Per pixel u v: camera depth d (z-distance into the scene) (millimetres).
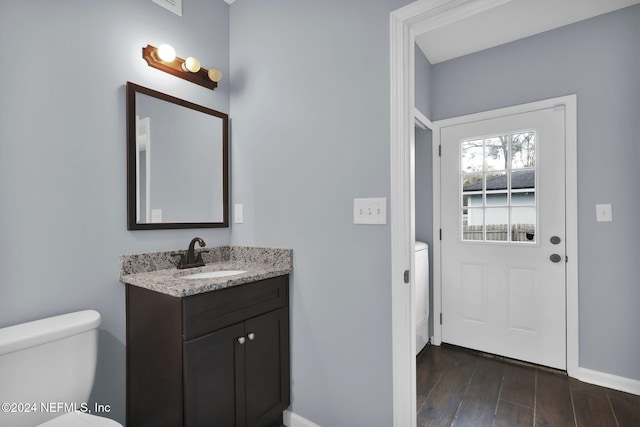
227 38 1927
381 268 1321
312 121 1540
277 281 1543
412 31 1331
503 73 2361
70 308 1254
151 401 1282
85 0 1316
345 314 1424
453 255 2572
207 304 1212
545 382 2010
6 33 1111
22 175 1142
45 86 1200
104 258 1356
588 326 2029
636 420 1625
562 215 2133
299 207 1586
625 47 1922
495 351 2395
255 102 1788
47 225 1199
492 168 2424
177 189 1628
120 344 1396
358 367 1387
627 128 1906
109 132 1382
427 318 2588
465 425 1607
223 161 1860
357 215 1385
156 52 1533
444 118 2629
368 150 1357
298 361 1584
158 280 1292
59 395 1064
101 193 1353
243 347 1354
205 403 1197
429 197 2695
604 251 1974
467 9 1193
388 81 1307
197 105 1730
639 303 1874
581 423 1608
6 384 952
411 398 1287
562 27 2137
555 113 2154
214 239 1820
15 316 1121
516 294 2311
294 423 1576
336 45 1461
